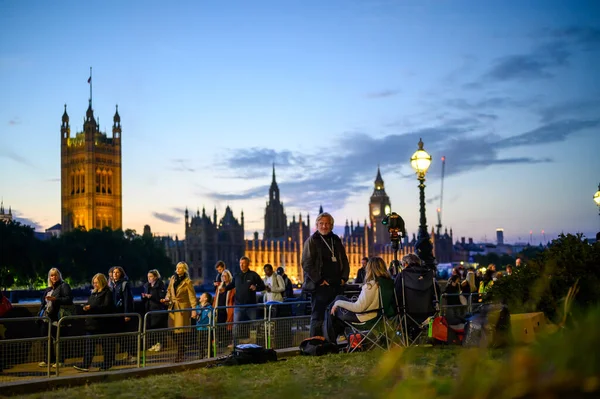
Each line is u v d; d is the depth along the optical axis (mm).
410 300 17266
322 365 14453
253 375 13516
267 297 25875
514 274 17047
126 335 18234
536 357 6312
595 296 14883
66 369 17594
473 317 15492
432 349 15633
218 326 20000
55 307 20859
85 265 171875
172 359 19062
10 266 149000
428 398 6887
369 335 17250
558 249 16359
